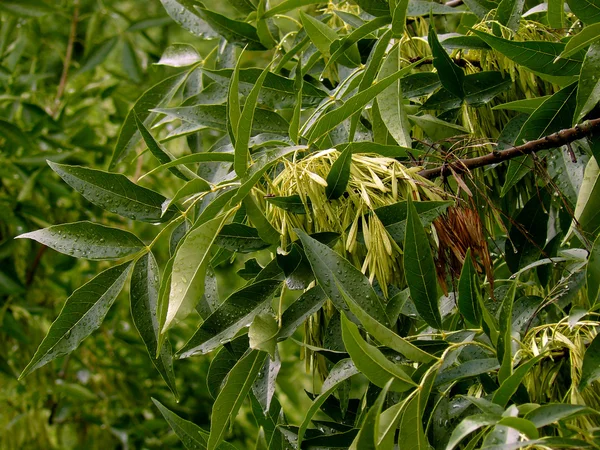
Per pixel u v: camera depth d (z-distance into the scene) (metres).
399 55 1.33
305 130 1.35
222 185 1.26
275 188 1.24
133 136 1.52
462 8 1.54
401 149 1.25
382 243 1.22
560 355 1.21
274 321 1.23
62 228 1.27
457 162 1.29
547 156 1.37
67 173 1.29
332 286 1.20
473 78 1.35
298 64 1.38
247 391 1.23
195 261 1.19
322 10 1.55
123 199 1.29
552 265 1.38
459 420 1.25
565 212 1.39
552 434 1.19
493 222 1.39
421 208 1.22
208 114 1.39
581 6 1.27
